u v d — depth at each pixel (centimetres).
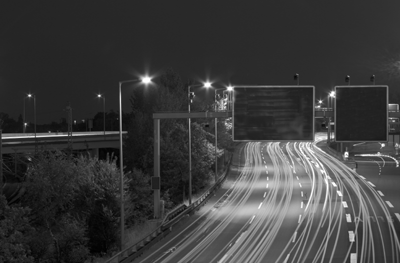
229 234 3797
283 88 3612
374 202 5122
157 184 4366
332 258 2977
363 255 3033
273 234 3750
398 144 11688
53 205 3922
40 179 3825
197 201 5003
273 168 8625
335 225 4028
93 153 9831
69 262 3697
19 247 3091
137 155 7056
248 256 3077
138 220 4847
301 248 3269
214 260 2992
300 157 10244
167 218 4269
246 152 11319
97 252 4122
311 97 3600
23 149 7625
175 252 3250
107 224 4112
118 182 4266
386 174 7425
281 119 3616
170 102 7025
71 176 3962
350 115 3591
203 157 6681
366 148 11319
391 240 3453
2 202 3356
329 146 11875
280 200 5450
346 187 6262
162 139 6725
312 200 5375
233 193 6094
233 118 3638
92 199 4200
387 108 3566
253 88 3625
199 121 6981
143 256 3173
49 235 3697
